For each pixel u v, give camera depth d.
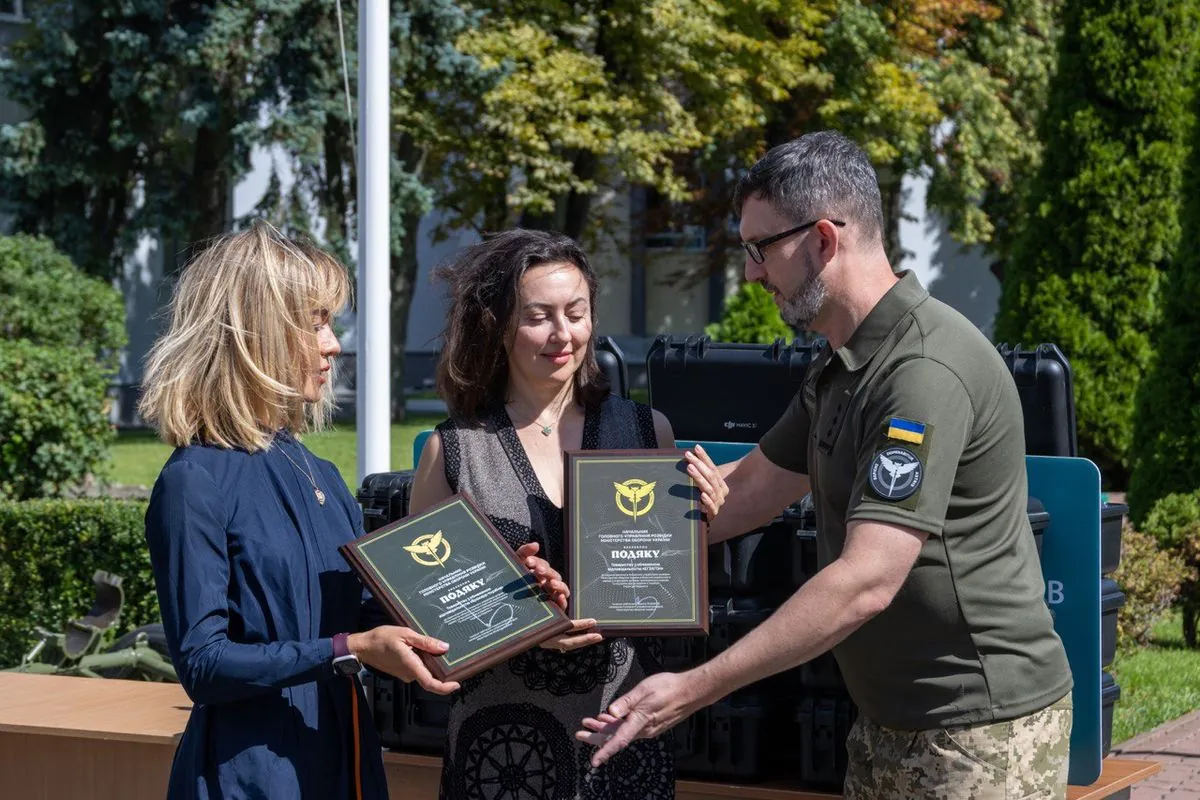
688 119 16.89
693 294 24.75
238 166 15.48
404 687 3.41
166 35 15.00
